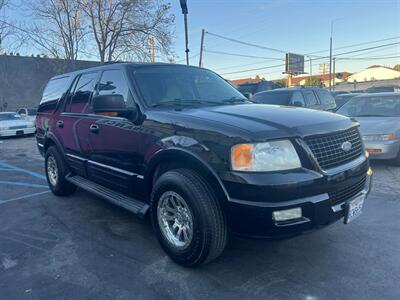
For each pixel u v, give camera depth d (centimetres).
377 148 670
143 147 335
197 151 281
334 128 294
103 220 435
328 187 268
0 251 354
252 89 1495
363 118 750
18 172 762
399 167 687
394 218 413
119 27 2477
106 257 335
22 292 279
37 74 3328
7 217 457
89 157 434
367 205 462
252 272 300
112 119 380
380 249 335
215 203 278
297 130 271
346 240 357
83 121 435
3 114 1705
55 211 475
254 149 255
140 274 302
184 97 385
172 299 265
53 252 348
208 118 294
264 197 249
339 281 282
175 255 309
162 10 2489
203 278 292
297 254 330
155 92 368
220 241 281
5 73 3139
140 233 391
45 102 575
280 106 361
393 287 271
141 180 346
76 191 572
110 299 268
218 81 450
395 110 766
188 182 284
